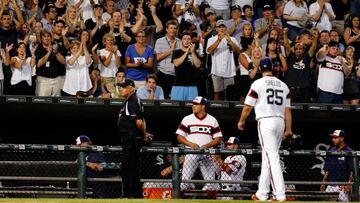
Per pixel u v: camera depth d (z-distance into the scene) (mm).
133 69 55438
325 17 66000
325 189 51406
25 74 54625
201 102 48781
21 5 60875
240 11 61594
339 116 55969
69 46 55438
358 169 48000
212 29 60219
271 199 42281
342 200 48812
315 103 55438
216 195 46594
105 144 54281
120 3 62625
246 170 52500
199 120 48969
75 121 53844
